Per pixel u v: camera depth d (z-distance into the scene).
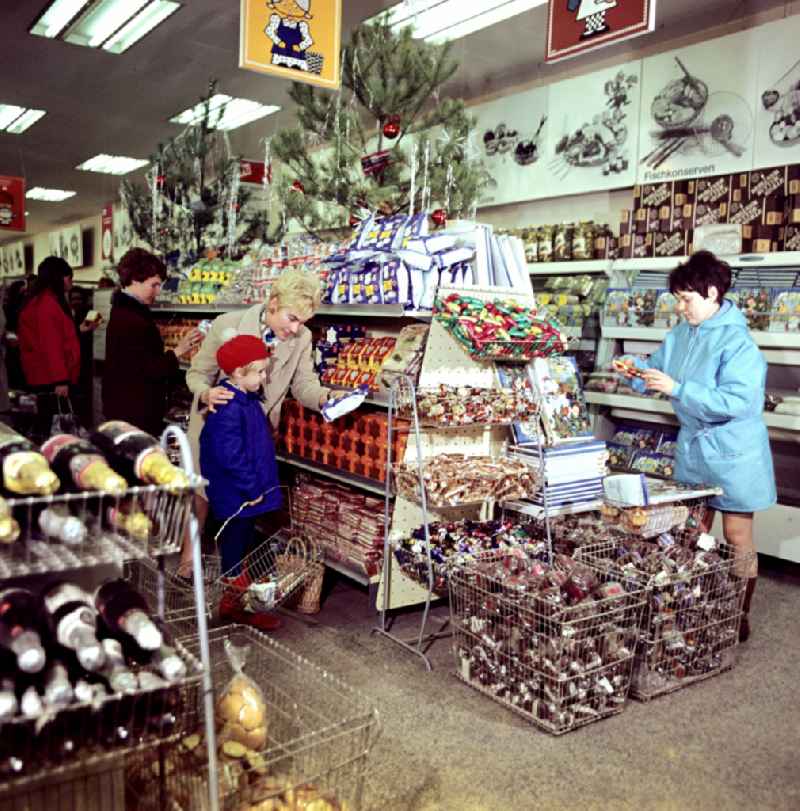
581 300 5.58
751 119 4.94
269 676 2.78
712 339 3.41
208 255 6.29
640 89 5.61
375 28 4.47
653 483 3.45
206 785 1.82
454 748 2.52
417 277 3.46
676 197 5.21
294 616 3.65
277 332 3.52
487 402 3.34
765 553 4.62
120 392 4.27
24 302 5.43
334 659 3.18
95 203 15.49
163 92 8.25
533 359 3.59
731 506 3.39
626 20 3.58
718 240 4.80
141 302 4.35
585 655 2.67
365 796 2.23
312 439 4.07
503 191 6.80
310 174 4.63
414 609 3.79
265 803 1.86
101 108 8.93
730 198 4.89
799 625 3.70
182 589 3.14
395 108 4.47
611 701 2.78
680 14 5.66
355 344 4.04
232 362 3.21
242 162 7.30
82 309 8.28
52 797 1.60
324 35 3.77
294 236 5.54
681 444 3.56
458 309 3.33
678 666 2.98
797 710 2.84
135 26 6.46
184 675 1.62
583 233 5.72
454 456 3.43
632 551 3.13
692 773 2.41
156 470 1.62
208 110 6.79
